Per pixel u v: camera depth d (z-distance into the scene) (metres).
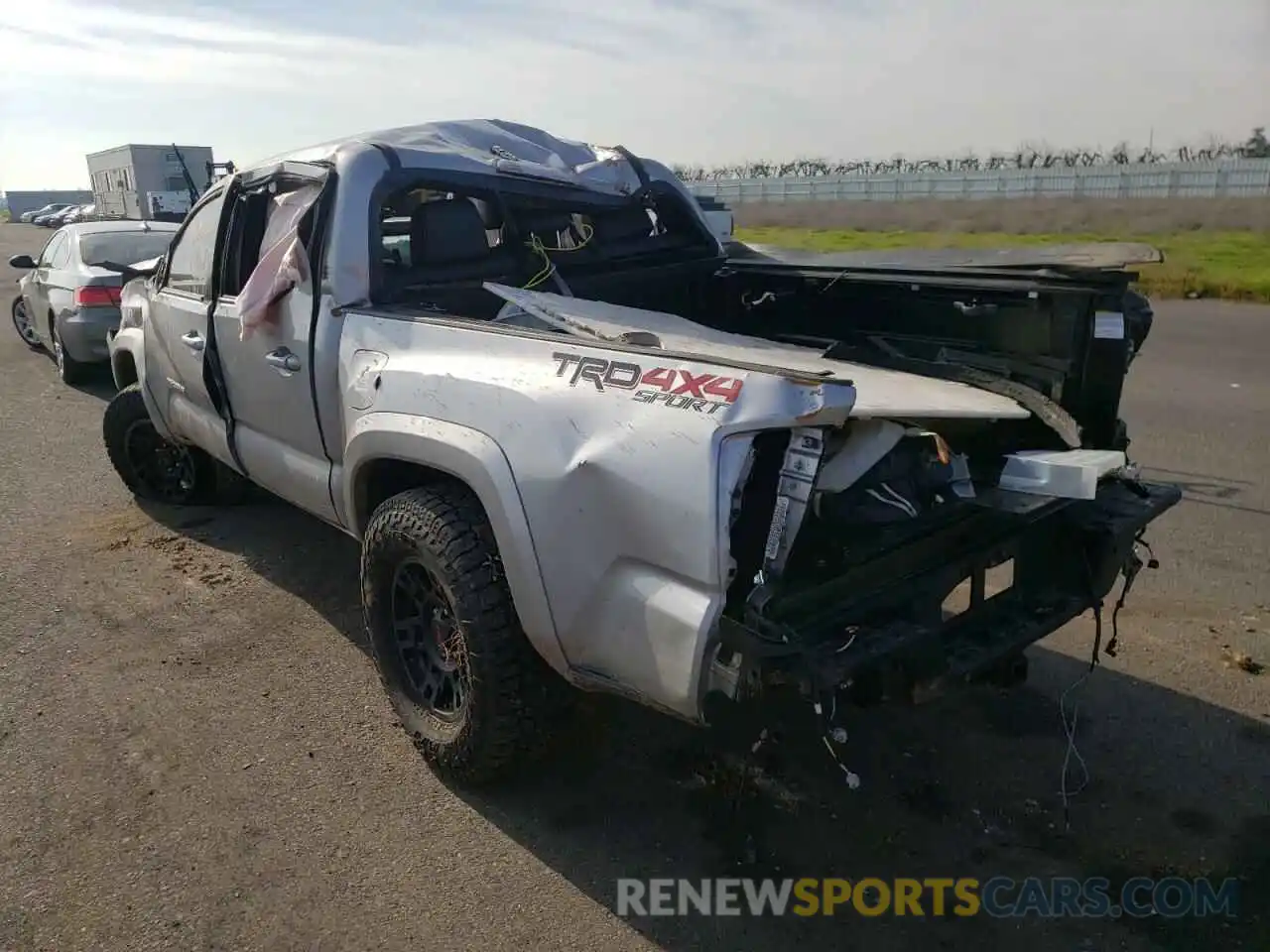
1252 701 3.77
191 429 5.13
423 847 3.02
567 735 3.19
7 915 2.73
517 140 4.59
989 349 3.66
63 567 5.08
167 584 4.88
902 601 2.67
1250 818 3.13
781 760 3.46
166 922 2.71
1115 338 3.26
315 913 2.75
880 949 2.64
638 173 4.77
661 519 2.46
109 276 9.28
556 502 2.69
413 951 2.62
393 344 3.41
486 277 4.14
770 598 2.40
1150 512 3.17
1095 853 2.99
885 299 4.02
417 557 3.16
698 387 2.50
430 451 3.06
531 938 2.67
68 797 3.23
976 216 35.06
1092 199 37.75
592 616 2.67
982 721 3.68
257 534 5.55
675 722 3.69
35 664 4.09
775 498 2.42
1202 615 4.43
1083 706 3.76
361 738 3.59
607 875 2.91
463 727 3.12
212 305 4.46
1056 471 2.71
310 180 3.92
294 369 3.86
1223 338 11.57
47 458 7.10
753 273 4.46
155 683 3.95
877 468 2.83
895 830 3.10
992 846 3.03
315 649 4.23
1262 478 6.29
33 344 11.90
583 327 3.24
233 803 3.21
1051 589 3.16
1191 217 30.50
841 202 44.28
